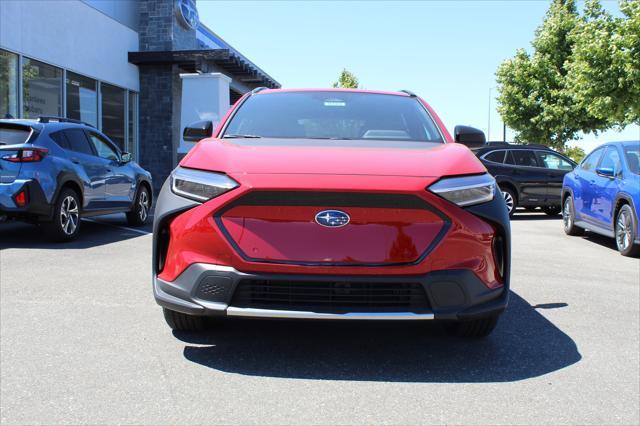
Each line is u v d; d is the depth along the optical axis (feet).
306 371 10.05
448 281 9.68
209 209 9.83
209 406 8.59
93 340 11.45
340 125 13.44
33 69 43.57
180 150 58.23
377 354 10.99
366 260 9.61
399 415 8.41
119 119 57.52
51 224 23.58
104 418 8.15
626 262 22.99
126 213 31.86
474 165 10.96
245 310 9.63
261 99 14.80
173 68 60.34
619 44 58.44
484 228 10.04
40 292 15.28
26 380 9.44
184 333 12.01
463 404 8.82
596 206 27.94
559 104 86.02
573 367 10.51
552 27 87.97
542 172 44.24
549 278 18.93
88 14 50.88
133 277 17.35
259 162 10.34
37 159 22.86
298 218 9.67
